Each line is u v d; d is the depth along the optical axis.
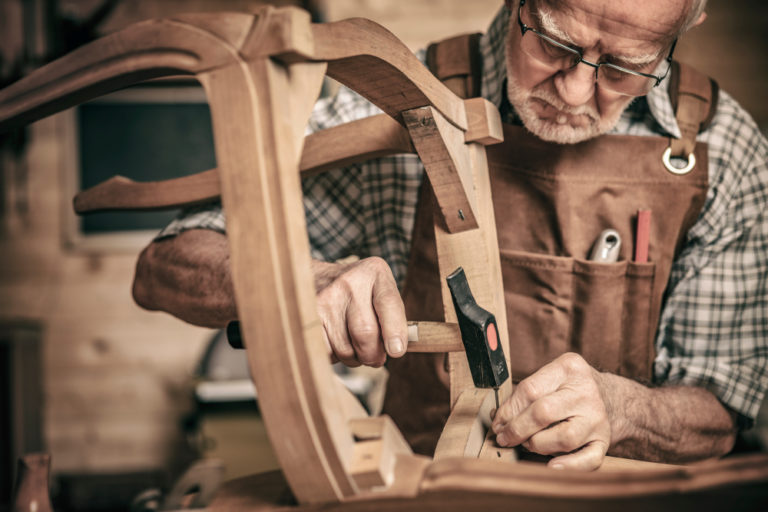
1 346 3.24
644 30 0.80
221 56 0.48
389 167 1.13
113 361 3.42
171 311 1.03
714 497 0.46
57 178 3.39
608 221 1.04
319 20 3.19
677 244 1.09
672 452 0.96
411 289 1.07
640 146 1.04
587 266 1.01
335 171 1.15
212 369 2.72
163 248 1.06
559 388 0.78
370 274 0.78
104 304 3.42
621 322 1.04
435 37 3.37
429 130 0.72
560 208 1.04
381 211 1.16
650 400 0.94
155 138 3.39
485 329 0.69
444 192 0.78
